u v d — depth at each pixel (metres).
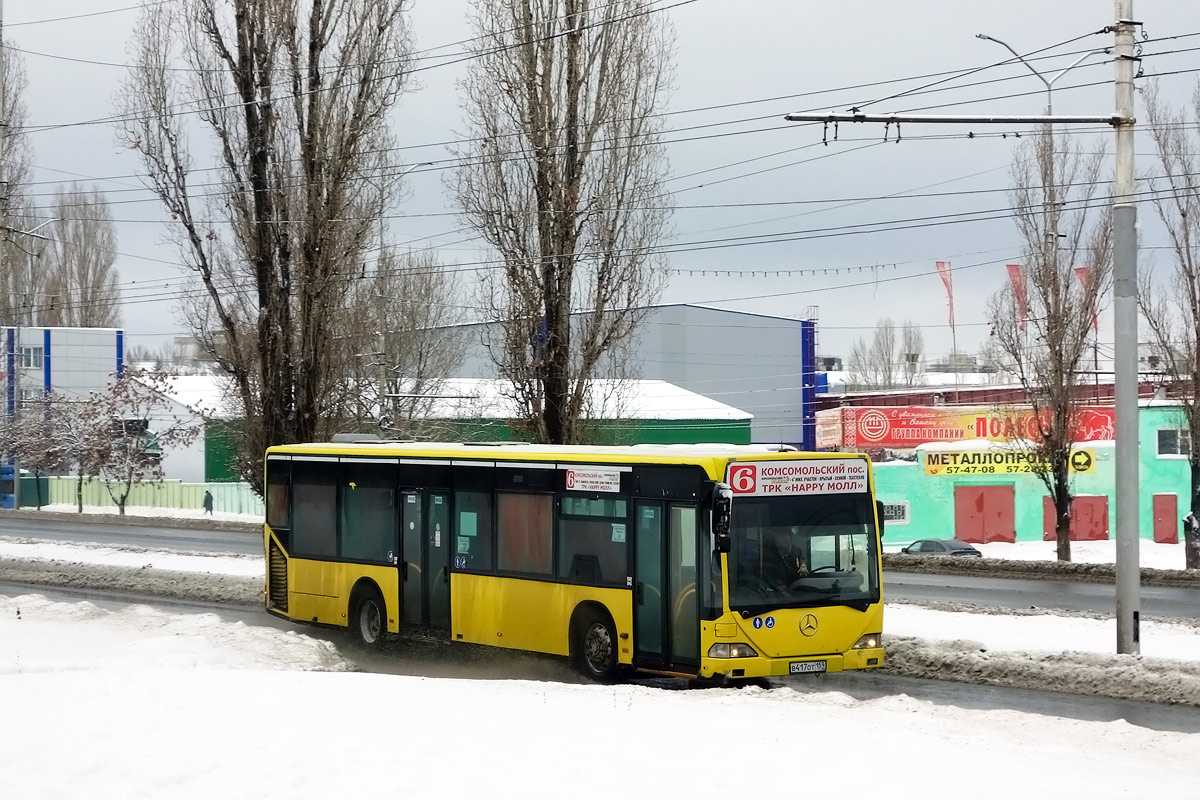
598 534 17.23
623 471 16.91
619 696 13.69
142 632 20.89
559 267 30.17
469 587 19.22
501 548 18.72
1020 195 38.47
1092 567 32.81
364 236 33.25
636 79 30.47
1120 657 17.00
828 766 9.95
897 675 17.81
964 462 50.97
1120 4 18.06
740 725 11.73
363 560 21.33
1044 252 38.06
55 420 67.25
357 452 21.62
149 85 32.38
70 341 78.38
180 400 74.00
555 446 19.61
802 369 83.75
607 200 30.28
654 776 9.53
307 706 12.28
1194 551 35.47
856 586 16.38
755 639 15.60
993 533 50.56
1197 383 35.38
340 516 21.94
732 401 82.38
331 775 9.57
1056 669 17.02
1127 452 17.62
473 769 9.72
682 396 70.88
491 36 30.53
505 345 30.78
